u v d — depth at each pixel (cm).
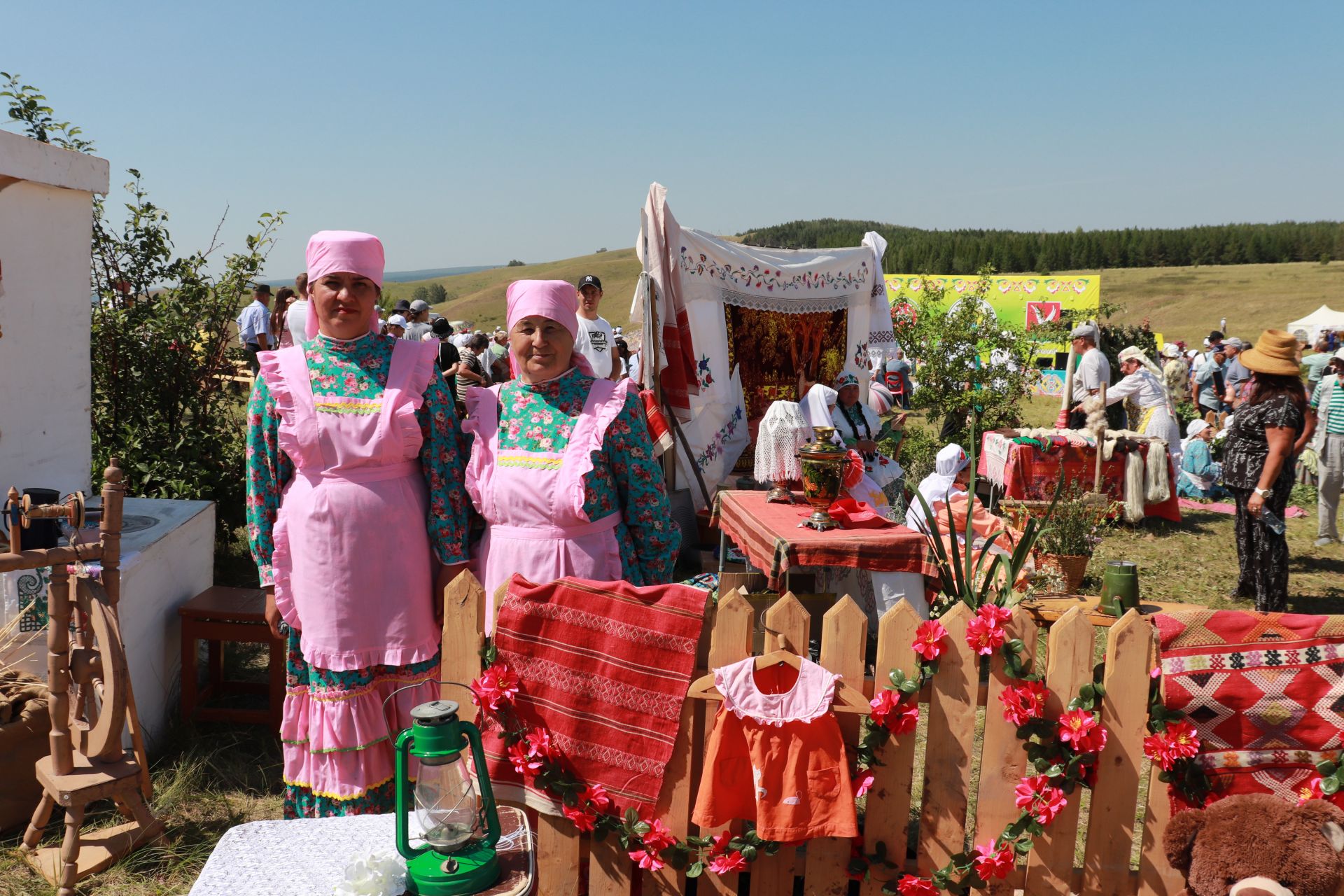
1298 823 253
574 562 322
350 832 236
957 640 279
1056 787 282
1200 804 279
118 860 350
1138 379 996
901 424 985
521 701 281
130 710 340
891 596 464
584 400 328
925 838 286
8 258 465
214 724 469
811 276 877
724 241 816
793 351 896
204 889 210
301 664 325
